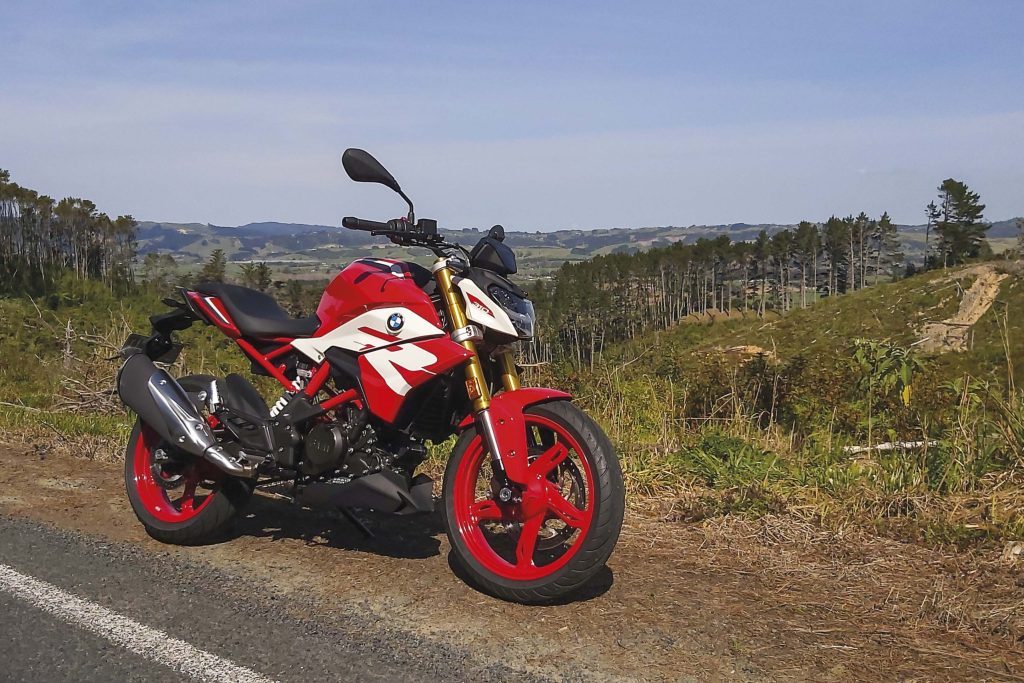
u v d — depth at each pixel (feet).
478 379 12.15
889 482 16.47
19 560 13.24
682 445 19.75
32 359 34.78
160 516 14.26
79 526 15.01
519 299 12.20
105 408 28.19
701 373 24.29
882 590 12.34
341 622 11.12
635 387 24.13
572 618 11.30
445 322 12.64
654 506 16.12
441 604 11.73
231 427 13.69
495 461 11.92
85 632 10.71
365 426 12.78
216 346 29.99
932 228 374.63
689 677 9.75
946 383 20.71
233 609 11.48
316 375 13.38
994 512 14.93
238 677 9.61
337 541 14.28
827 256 400.67
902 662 10.11
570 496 12.51
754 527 14.87
